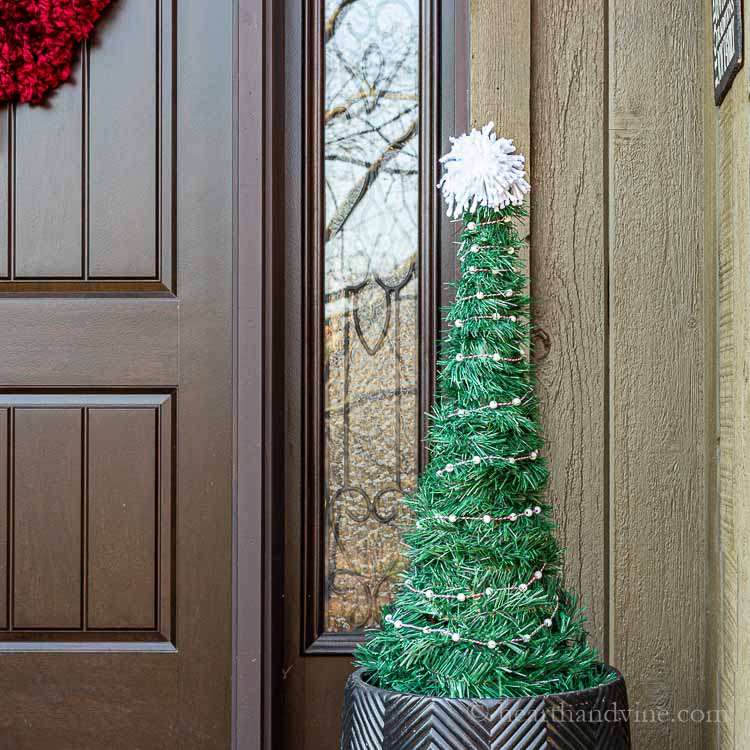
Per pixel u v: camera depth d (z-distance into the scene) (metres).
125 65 1.79
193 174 1.79
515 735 1.12
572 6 1.67
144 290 1.79
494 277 1.30
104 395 1.79
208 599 1.76
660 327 1.62
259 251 1.73
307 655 1.77
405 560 1.78
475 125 1.65
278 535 1.75
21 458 1.78
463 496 1.24
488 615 1.20
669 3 1.64
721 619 1.48
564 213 1.66
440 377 1.34
